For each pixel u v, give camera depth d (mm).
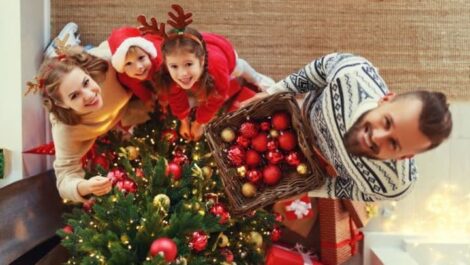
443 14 2066
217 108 1623
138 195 1508
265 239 1769
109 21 2074
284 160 1312
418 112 966
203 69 1492
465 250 2025
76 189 1544
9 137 1772
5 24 1744
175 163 1597
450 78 2080
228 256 1620
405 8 2068
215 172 1642
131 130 1766
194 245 1443
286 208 1934
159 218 1363
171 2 2072
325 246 1959
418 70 2084
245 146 1325
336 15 2074
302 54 2086
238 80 1854
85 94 1441
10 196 1597
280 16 2074
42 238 1684
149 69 1535
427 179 2080
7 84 1761
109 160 1688
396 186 1166
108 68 1566
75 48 1521
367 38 2078
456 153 2070
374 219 2076
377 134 1014
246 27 2078
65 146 1599
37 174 1822
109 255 1374
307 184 1257
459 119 2078
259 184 1329
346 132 1109
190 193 1570
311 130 1269
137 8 2072
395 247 2064
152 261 1258
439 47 2076
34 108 1878
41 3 1970
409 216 2074
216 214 1529
